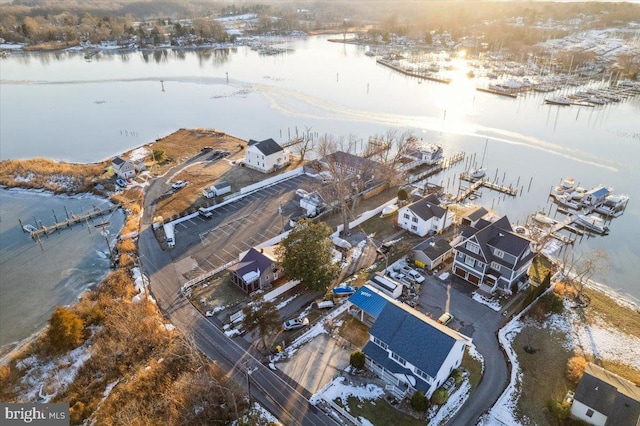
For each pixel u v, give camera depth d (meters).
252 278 52.09
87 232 69.00
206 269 57.84
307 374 41.91
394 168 85.19
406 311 42.50
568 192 81.69
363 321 48.59
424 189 81.50
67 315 45.62
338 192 67.69
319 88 160.00
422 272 58.03
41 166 90.12
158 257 60.53
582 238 69.44
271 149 88.38
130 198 77.81
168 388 40.28
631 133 116.31
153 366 42.66
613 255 65.00
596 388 36.41
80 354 45.06
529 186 85.69
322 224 53.50
